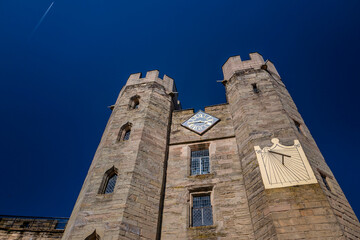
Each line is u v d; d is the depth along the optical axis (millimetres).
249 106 20438
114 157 18047
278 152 15977
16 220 22844
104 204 15094
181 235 14805
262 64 25062
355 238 12273
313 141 18625
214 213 15562
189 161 19266
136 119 21109
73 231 13938
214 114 22734
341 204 13922
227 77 25219
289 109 20562
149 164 17906
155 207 15867
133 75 26922
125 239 13539
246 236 14047
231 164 17953
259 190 14477
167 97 24781
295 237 11812
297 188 13719
